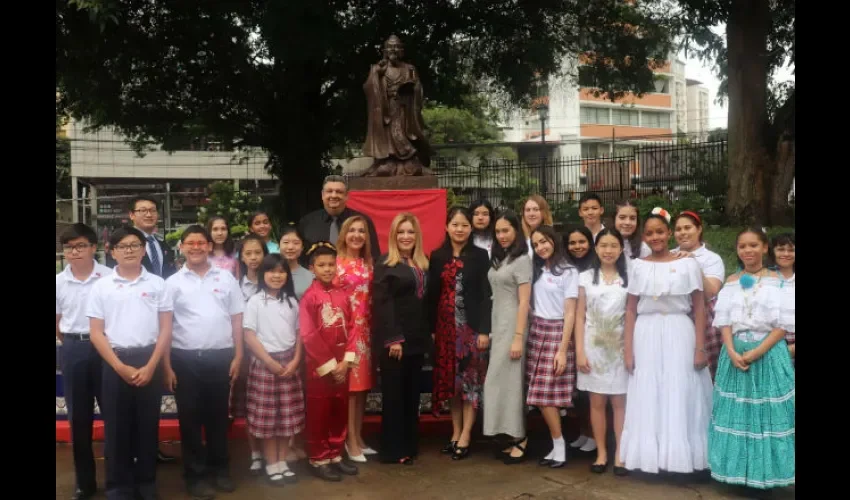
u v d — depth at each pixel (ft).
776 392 12.91
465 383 15.70
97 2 29.78
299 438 16.01
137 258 12.96
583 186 60.90
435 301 15.96
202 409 13.91
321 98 48.88
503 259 15.49
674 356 13.97
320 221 18.30
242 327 14.43
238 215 51.01
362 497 13.42
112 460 12.76
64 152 102.06
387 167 24.76
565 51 47.96
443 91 48.19
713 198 44.34
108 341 12.66
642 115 129.29
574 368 15.15
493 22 43.34
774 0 39.09
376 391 17.47
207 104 46.24
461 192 63.87
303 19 37.01
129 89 43.96
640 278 14.15
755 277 13.44
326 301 14.39
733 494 13.34
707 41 42.50
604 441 14.73
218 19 41.14
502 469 14.96
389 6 42.27
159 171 98.27
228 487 13.82
